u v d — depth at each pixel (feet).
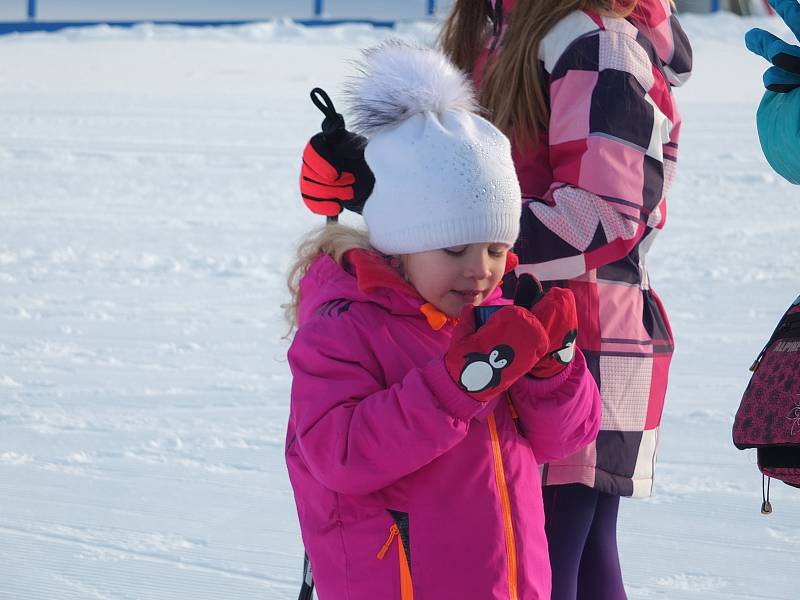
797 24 9.69
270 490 17.48
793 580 14.75
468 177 8.42
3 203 38.45
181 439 19.39
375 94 8.81
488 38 11.46
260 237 34.42
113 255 32.01
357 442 8.07
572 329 8.32
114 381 22.31
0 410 20.59
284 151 48.34
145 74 73.51
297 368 8.64
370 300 8.73
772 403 9.16
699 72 76.07
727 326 26.27
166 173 43.80
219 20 103.35
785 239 34.35
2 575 14.55
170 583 14.46
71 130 52.37
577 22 10.18
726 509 16.84
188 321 26.35
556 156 10.27
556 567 10.34
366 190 9.18
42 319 26.30
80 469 18.11
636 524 16.34
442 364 7.95
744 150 48.14
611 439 10.15
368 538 8.46
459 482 8.42
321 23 105.19
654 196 10.16
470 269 8.56
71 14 108.68
